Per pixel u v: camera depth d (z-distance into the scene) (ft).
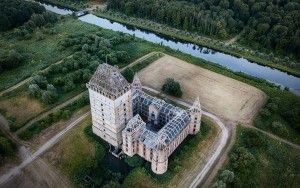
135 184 467.52
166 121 558.15
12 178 477.36
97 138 540.93
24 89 653.30
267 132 567.18
